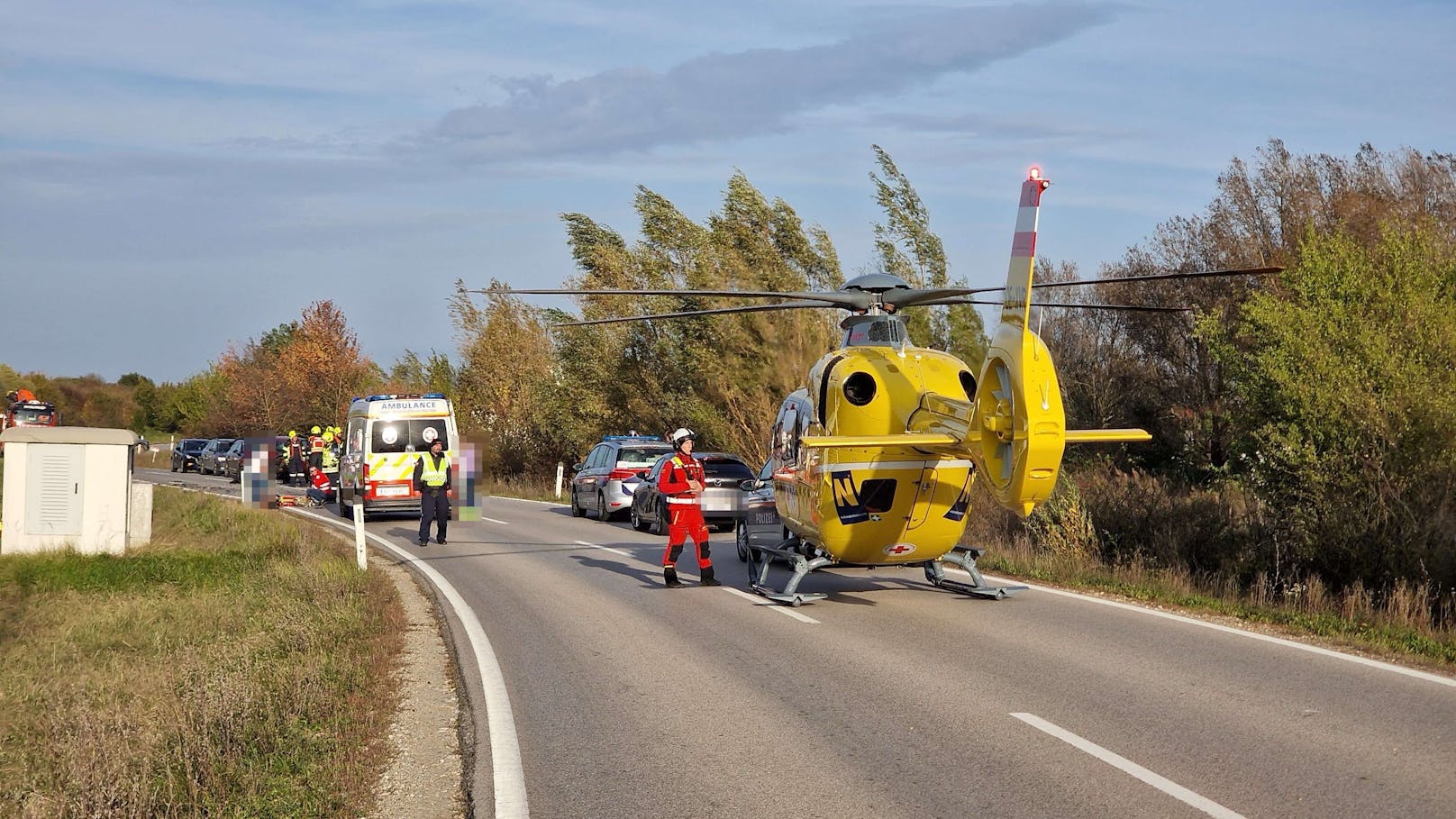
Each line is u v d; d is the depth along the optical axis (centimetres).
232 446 4809
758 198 3234
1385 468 1379
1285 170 2773
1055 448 985
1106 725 767
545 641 1134
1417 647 1011
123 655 1161
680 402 3453
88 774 680
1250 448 1964
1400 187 2712
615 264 3694
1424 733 734
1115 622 1182
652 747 746
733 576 1652
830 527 1272
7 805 693
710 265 3195
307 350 5781
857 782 661
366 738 785
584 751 739
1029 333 998
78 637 1241
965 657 1010
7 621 1349
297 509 3316
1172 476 2833
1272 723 761
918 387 1259
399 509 2833
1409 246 1589
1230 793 620
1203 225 2928
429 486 2148
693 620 1248
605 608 1344
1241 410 2072
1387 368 1427
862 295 1333
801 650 1064
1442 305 1539
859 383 1270
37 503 1848
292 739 763
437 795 670
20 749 840
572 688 920
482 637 1156
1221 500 1725
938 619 1217
